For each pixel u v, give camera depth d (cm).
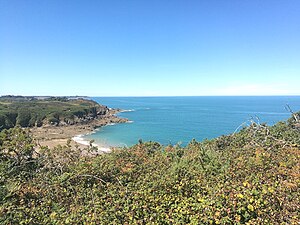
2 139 1145
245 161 924
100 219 618
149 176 882
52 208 734
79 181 888
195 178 844
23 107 7800
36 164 1092
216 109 13038
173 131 5816
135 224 596
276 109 10875
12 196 784
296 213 609
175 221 602
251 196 625
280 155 991
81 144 4506
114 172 941
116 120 8031
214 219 575
